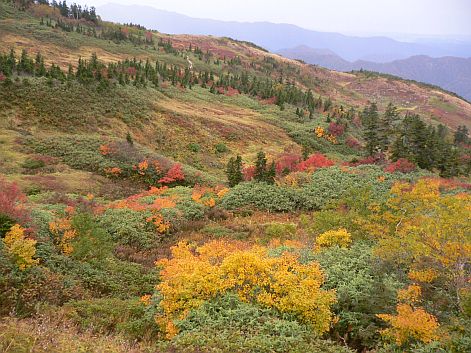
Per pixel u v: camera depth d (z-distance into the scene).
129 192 39.84
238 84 123.31
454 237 12.10
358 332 10.08
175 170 45.06
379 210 19.80
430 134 57.62
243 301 10.70
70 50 121.12
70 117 55.75
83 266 16.70
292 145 78.75
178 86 102.94
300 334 9.20
